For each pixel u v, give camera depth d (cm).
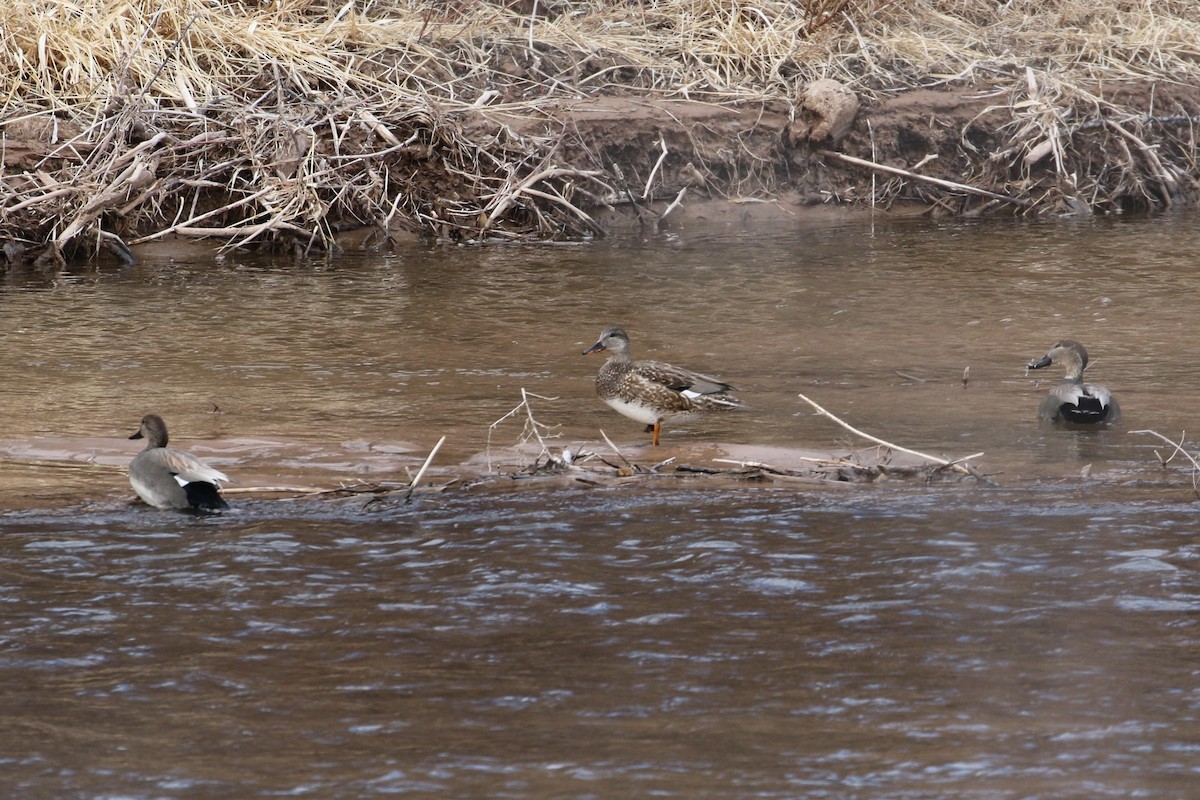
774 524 3191
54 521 3194
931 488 3456
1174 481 3503
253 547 3036
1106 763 2142
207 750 2198
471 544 3066
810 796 2058
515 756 2175
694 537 3103
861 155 8312
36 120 7062
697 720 2289
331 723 2286
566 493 3416
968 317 5459
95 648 2558
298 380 4478
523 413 4128
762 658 2517
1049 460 3681
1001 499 3362
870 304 5700
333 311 5550
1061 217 8069
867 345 5006
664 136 7981
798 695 2375
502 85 8194
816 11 9075
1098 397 3922
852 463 3609
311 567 2938
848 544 3062
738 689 2397
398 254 6838
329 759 2170
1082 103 8756
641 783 2091
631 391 3778
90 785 2097
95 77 7281
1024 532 3133
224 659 2517
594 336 5153
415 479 3394
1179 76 9294
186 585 2836
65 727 2273
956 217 8069
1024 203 8181
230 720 2298
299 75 7531
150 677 2447
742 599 2777
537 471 3559
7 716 2311
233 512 3269
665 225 7681
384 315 5475
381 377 4528
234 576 2880
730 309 5619
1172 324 5306
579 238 7306
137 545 3045
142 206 6919
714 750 2189
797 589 2822
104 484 3459
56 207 6631
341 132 7300
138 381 4441
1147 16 9994
